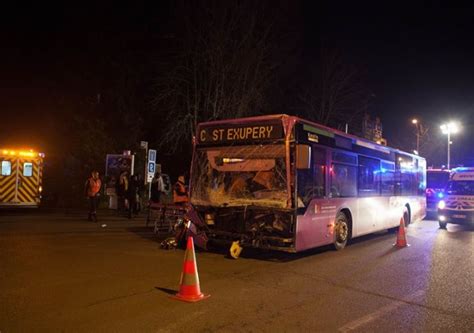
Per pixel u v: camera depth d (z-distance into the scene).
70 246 10.98
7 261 8.94
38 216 18.36
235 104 26.34
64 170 24.61
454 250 11.92
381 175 14.44
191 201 10.83
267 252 11.02
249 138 10.13
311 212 10.11
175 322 5.57
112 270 8.34
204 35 26.31
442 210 17.36
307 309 6.30
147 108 29.55
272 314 6.03
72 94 27.88
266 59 27.78
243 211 9.98
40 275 7.81
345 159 11.89
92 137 25.56
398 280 8.23
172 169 31.61
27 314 5.73
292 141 9.62
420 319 5.99
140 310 6.00
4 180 19.00
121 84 29.17
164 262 9.23
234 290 7.23
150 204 14.30
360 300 6.84
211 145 10.73
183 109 27.30
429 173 25.34
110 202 22.19
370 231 13.48
